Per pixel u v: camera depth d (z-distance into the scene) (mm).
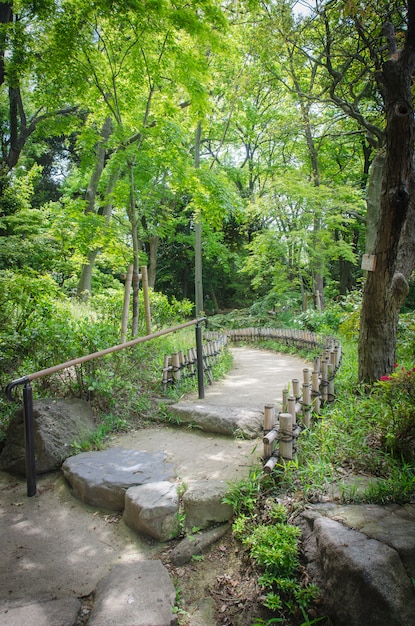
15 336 4930
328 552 2277
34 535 3014
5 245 9055
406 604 1976
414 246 5020
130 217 7133
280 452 3219
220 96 17594
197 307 16906
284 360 9617
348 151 18891
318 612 2252
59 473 3832
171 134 6516
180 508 3051
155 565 2645
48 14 6484
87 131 7215
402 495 2744
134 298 6465
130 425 4703
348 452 3395
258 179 23734
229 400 5375
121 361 5367
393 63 3713
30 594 2477
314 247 13977
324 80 11586
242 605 2420
